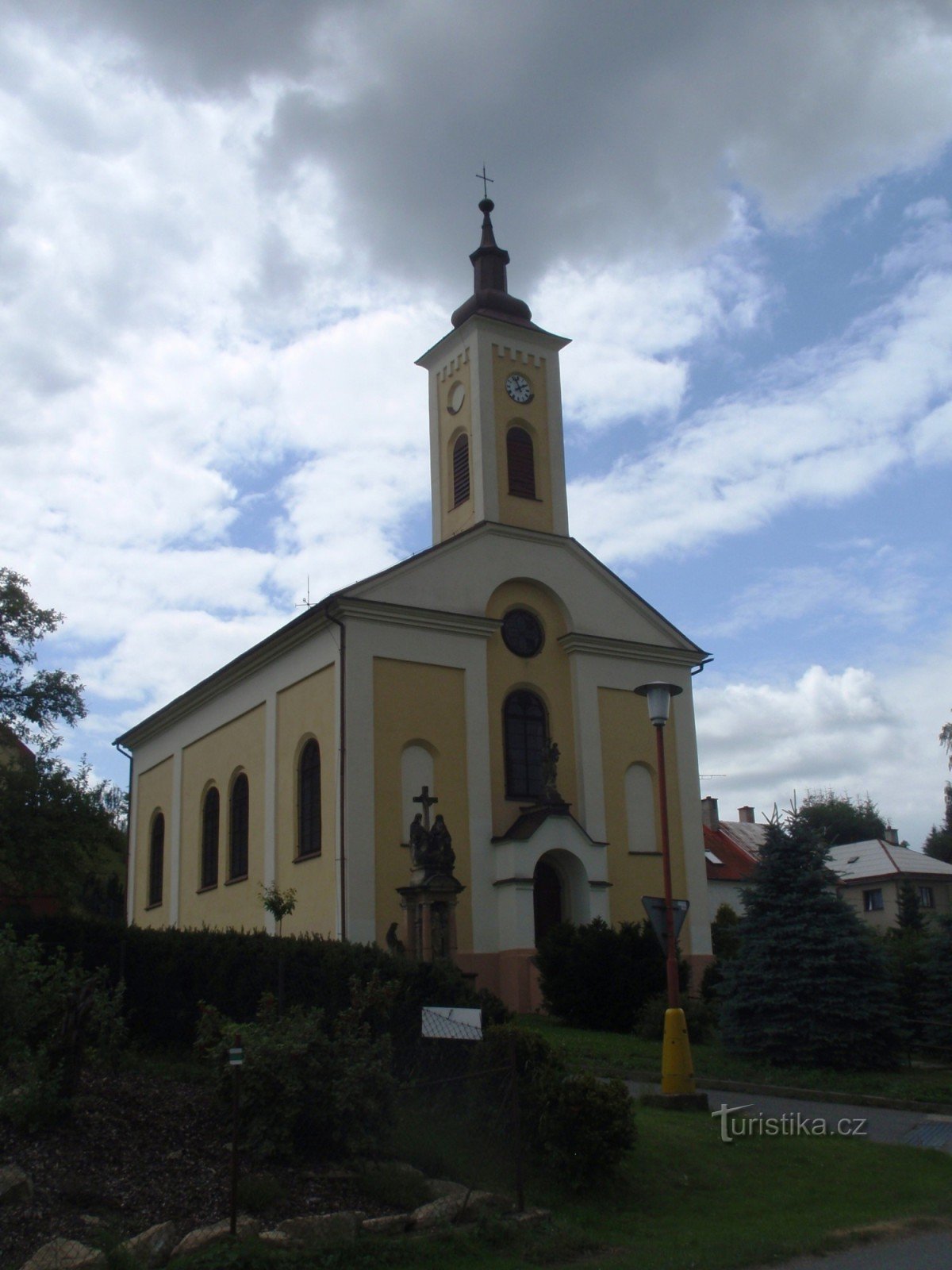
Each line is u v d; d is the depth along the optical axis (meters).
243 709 35.25
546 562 33.72
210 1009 13.27
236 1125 10.42
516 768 32.12
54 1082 11.36
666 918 17.48
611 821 32.81
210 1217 10.11
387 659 30.16
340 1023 12.96
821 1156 14.42
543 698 33.12
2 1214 9.55
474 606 31.95
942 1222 11.77
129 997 17.03
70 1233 9.45
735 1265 10.22
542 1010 28.70
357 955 15.09
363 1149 11.88
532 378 36.09
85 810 32.16
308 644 31.48
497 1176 12.33
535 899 31.22
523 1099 12.77
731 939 41.53
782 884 23.50
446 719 30.62
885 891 66.50
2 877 32.00
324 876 29.31
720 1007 23.42
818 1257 10.52
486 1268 9.92
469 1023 13.41
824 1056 21.80
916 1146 15.30
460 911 29.52
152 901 41.81
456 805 30.20
